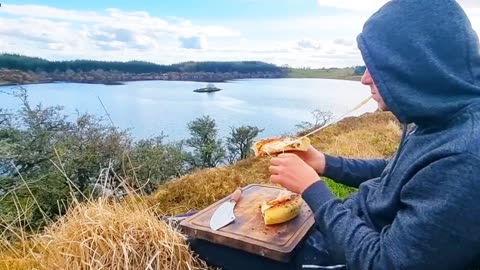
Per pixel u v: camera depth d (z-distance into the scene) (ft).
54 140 13.52
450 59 3.08
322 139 19.26
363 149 16.06
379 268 3.04
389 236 3.06
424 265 2.80
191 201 9.52
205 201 9.56
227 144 23.16
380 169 5.24
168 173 16.34
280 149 4.79
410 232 2.86
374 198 3.85
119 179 7.79
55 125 14.40
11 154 11.63
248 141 23.52
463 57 3.08
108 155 14.05
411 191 3.00
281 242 4.39
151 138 18.37
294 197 5.05
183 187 10.17
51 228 6.30
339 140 18.30
